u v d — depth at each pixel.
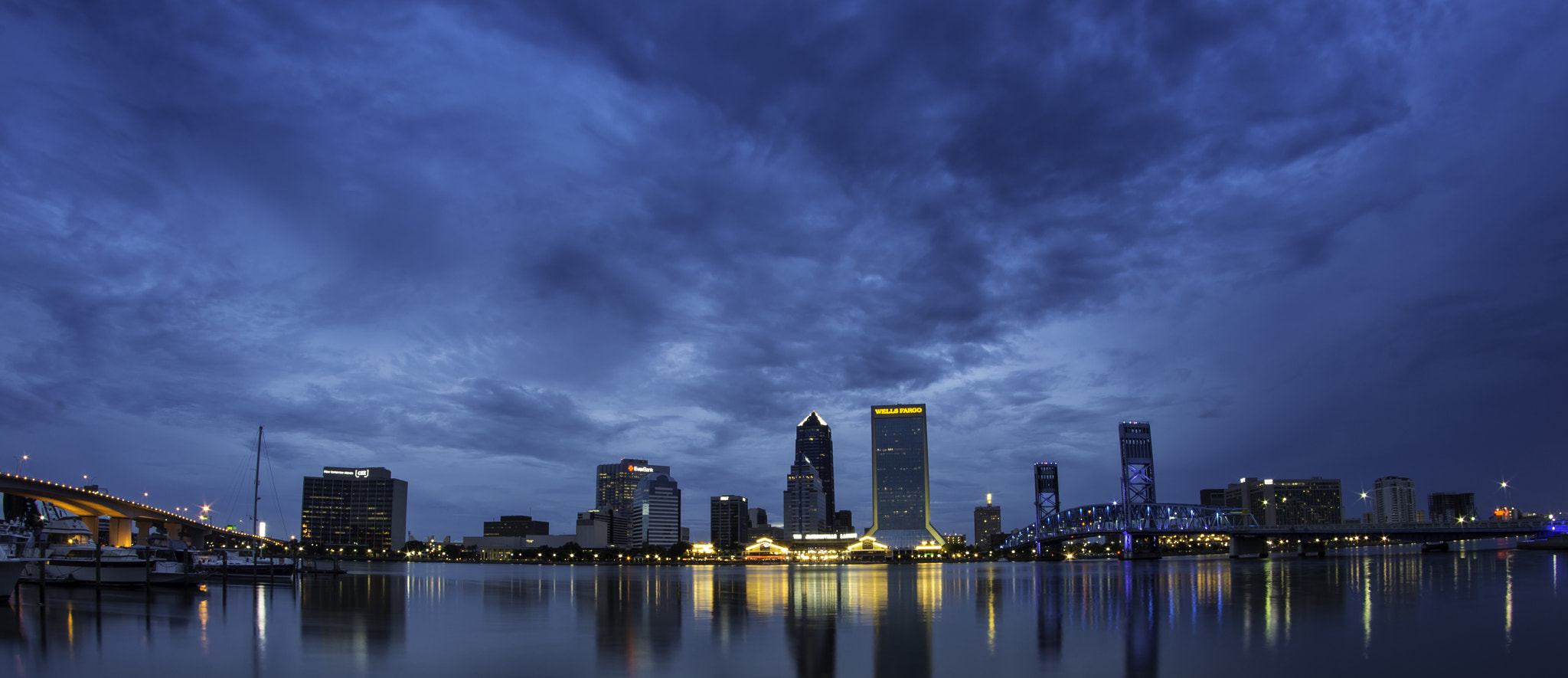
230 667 71.44
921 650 80.62
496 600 146.75
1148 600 135.62
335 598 147.00
